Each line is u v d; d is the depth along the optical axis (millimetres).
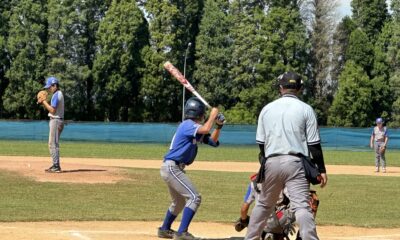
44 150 69625
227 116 139250
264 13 144750
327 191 36844
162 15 146000
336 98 141125
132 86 145500
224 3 150375
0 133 91000
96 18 146500
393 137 91062
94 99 146625
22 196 28750
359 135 88375
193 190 19203
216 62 146000
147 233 20875
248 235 15609
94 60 143375
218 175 44656
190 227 22969
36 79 140125
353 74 141250
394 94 145625
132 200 29078
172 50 146875
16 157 58188
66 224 22328
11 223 22156
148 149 78875
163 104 146625
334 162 67250
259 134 15383
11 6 146500
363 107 140500
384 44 151375
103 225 22453
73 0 142125
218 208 28281
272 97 139875
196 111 19531
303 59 146625
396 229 24031
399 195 35719
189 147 19266
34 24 139500
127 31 141750
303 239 14469
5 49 142000
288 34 144000
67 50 142750
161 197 30375
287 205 16812
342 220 25953
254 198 18328
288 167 14609
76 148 77062
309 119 14969
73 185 32562
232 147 89812
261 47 142750
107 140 91688
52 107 33719
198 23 152000
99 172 37469
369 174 52375
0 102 144875
